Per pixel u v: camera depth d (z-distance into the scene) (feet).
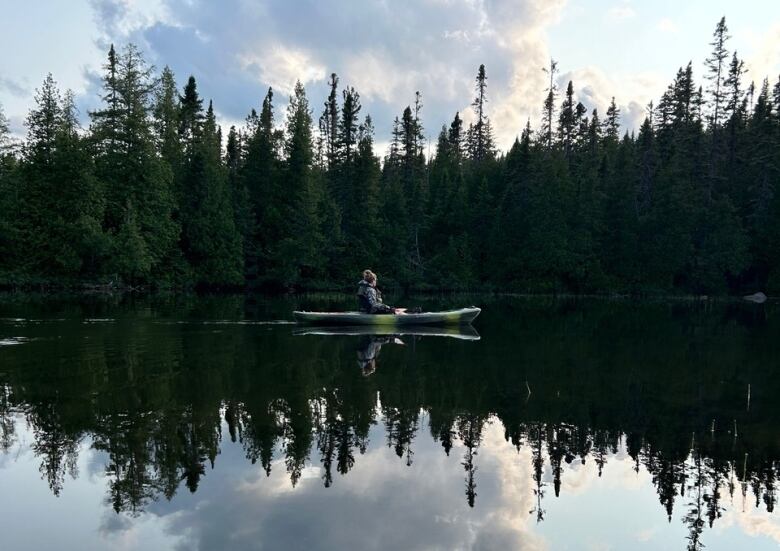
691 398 26.45
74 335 43.93
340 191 164.76
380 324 56.49
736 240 147.64
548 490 16.15
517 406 24.63
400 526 13.50
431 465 17.66
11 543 12.24
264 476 16.31
